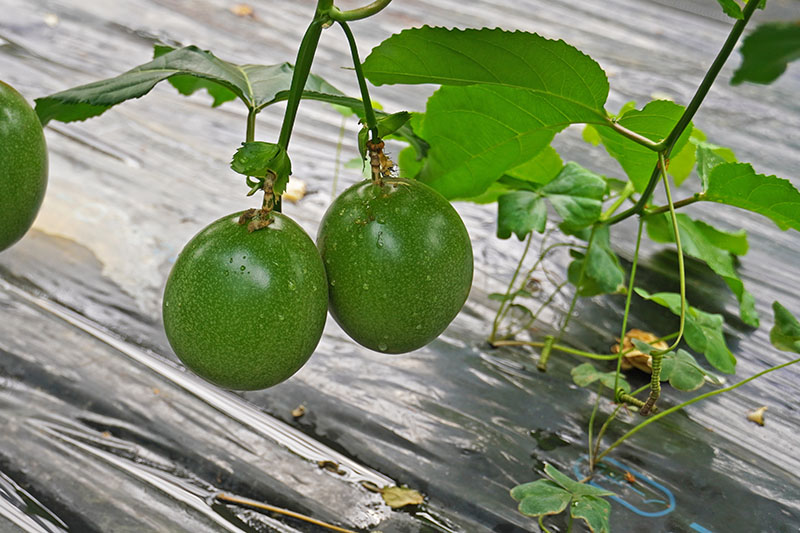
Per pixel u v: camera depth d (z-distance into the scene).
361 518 1.03
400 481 1.05
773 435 1.10
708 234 1.20
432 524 1.03
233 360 0.89
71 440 1.06
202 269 0.89
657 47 2.02
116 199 1.34
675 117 1.02
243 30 1.94
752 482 1.06
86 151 1.46
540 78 0.98
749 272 1.28
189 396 1.10
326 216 0.92
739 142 1.61
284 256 0.89
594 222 1.12
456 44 0.97
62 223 1.27
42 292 1.17
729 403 1.12
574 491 0.99
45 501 1.03
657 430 1.09
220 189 1.41
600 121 1.01
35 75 1.66
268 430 1.08
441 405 1.10
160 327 1.15
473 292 1.21
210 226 0.90
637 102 1.73
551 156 1.13
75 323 1.15
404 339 0.92
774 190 1.01
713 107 1.74
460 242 0.92
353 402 1.10
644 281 1.25
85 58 1.75
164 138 1.53
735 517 1.04
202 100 1.66
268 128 1.59
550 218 1.39
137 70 0.99
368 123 0.92
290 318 0.89
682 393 1.13
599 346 1.16
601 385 1.12
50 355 1.12
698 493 1.05
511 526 1.03
